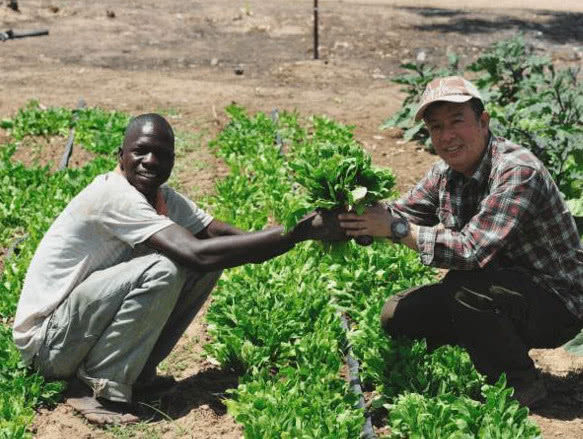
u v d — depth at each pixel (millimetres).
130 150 4371
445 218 4562
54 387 4539
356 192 4027
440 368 4727
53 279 4453
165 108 11109
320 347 4883
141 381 4648
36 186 7980
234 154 8773
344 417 4207
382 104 11641
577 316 4449
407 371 4637
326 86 12867
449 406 4203
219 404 4719
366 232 4207
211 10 19484
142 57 14875
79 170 8180
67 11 18594
